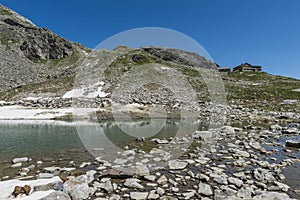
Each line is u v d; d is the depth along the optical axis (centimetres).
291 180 781
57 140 1474
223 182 750
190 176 816
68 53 9975
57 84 5312
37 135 1658
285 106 3444
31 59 9031
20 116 2730
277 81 6394
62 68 8369
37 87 5194
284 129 1802
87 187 659
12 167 927
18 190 645
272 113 2841
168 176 821
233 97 4209
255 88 5128
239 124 2128
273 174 828
